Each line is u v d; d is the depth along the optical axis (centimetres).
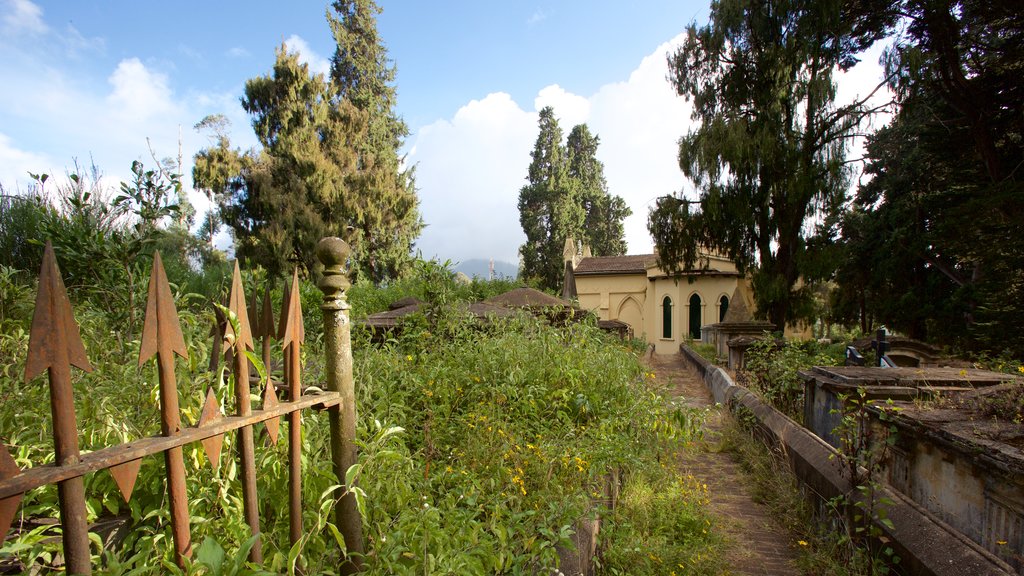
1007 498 267
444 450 321
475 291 1585
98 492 181
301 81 2509
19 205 549
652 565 333
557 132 4369
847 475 390
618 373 496
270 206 2270
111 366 256
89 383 221
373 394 335
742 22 1723
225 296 310
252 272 563
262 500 194
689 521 407
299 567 162
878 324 2497
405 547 186
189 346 228
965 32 1498
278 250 2158
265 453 193
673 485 465
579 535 277
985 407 329
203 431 127
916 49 1455
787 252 1738
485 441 325
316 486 190
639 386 505
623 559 327
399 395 353
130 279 301
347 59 3041
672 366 1936
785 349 918
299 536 160
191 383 209
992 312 1314
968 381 475
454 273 593
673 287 2820
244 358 143
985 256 1319
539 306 740
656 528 387
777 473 527
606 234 5075
